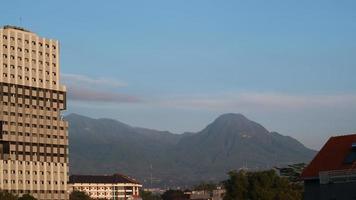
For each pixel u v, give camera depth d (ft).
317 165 438.40
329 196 418.92
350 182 408.46
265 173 644.69
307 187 437.58
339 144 445.37
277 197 621.31
